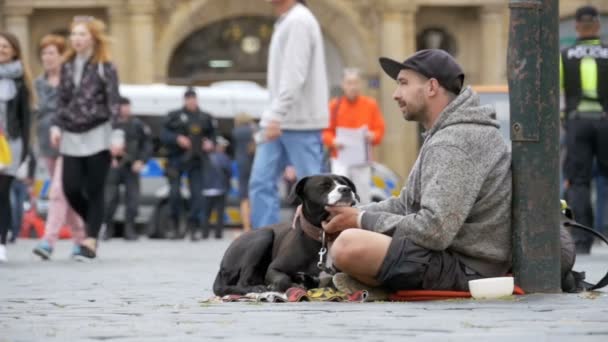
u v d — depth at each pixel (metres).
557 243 9.32
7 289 12.00
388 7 48.03
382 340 6.81
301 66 15.18
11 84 17.34
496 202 9.11
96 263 17.05
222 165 30.73
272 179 15.71
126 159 29.09
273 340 6.91
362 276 9.13
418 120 9.41
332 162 20.31
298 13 15.30
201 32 49.62
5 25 47.16
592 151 18.19
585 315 7.96
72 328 7.76
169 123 29.45
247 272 9.76
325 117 15.52
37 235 32.97
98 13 48.00
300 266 9.55
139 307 9.45
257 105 37.28
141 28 46.97
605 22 48.12
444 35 50.09
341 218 9.27
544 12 9.27
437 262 8.95
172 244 26.41
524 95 9.21
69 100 17.20
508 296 8.95
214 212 35.22
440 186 8.84
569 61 18.11
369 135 20.14
